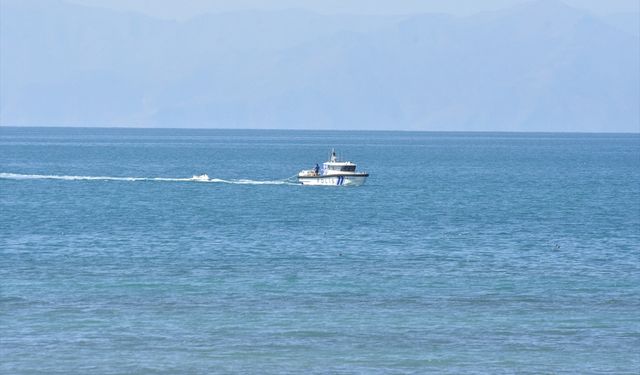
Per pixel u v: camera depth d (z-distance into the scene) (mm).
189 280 196500
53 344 149375
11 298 178250
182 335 154750
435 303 177875
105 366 139625
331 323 162625
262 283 194125
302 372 137750
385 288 190625
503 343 152125
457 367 140500
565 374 137875
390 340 153000
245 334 155750
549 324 163375
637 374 138125
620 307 175750
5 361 141125
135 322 162125
